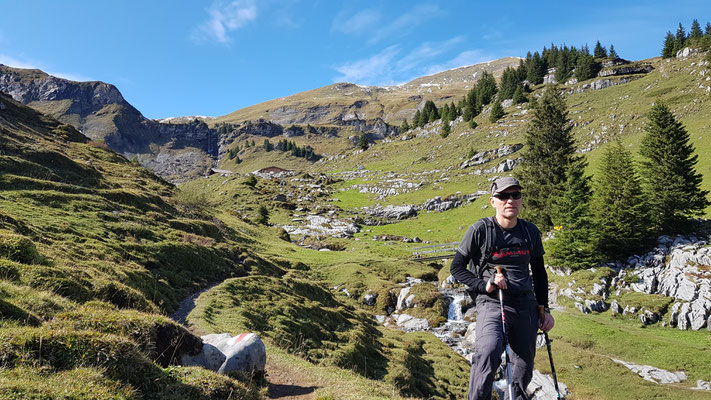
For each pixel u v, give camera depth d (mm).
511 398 3609
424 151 158125
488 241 4090
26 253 16766
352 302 46250
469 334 37750
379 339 31953
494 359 3648
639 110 113250
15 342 6016
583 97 155000
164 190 67500
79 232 30391
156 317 9781
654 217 48781
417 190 114438
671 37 172000
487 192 98812
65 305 11672
